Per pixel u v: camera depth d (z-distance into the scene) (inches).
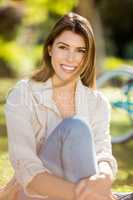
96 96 117.3
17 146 108.5
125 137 243.8
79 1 462.6
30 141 109.3
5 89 414.0
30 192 107.3
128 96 237.1
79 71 111.8
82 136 104.4
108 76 251.3
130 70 245.8
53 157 106.0
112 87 384.8
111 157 112.9
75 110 114.3
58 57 110.6
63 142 104.5
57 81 113.4
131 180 181.5
